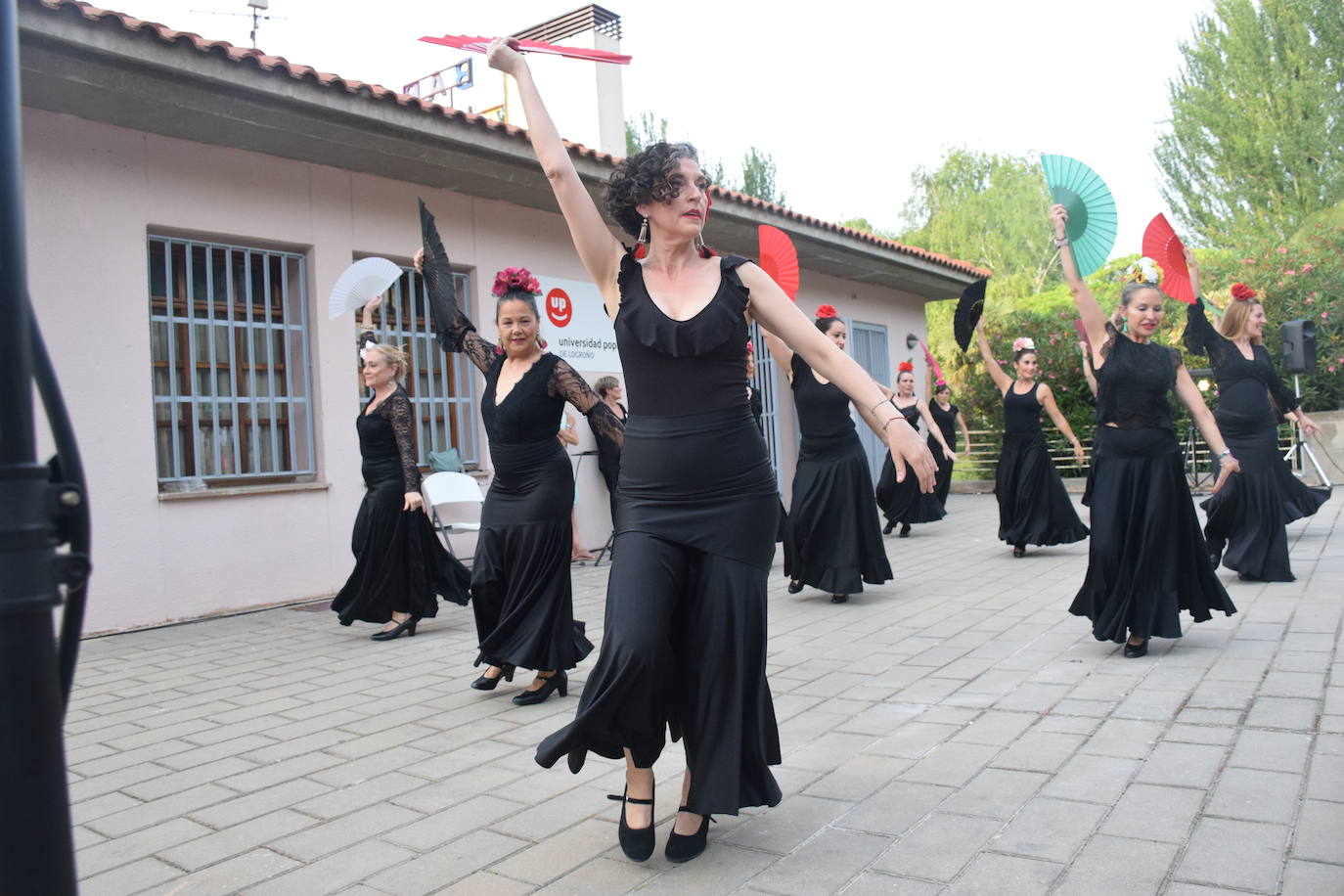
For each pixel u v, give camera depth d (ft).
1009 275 129.90
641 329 8.87
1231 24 103.65
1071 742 11.93
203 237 26.11
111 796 11.97
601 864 9.27
